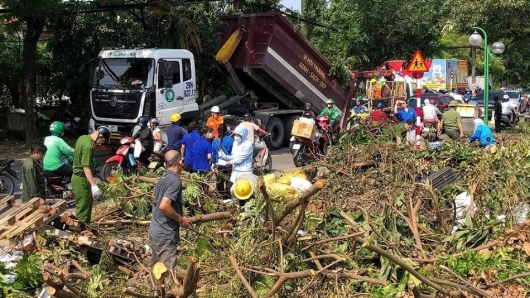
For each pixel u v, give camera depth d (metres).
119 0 20.80
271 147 19.64
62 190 10.86
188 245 7.10
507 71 22.36
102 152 18.41
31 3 16.77
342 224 6.91
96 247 6.80
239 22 18.95
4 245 6.52
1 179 11.70
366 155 9.81
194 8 22.30
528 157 10.25
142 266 6.28
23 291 5.67
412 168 9.16
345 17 30.38
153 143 13.95
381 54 32.28
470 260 5.89
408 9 30.28
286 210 5.62
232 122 17.91
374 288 5.67
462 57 52.78
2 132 21.94
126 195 8.95
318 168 10.23
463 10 20.61
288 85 19.47
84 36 22.09
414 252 6.36
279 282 5.04
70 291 5.26
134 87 16.12
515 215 7.77
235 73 19.55
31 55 19.70
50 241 6.71
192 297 5.09
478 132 12.66
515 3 19.00
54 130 10.98
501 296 5.43
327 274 5.67
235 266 5.33
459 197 8.02
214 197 9.38
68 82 22.11
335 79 21.22
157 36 21.62
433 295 5.45
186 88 17.14
